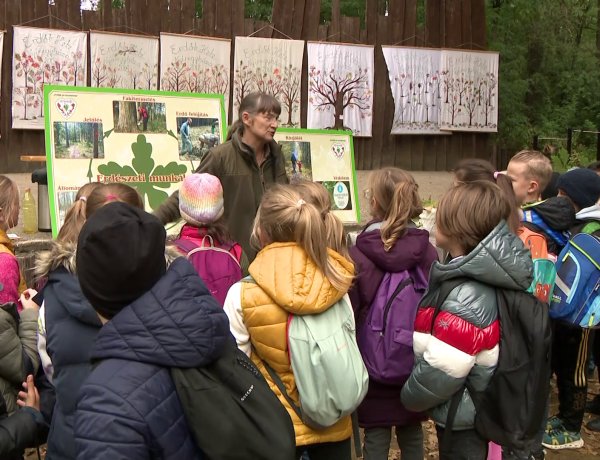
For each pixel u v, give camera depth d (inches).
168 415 55.5
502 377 85.0
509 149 471.8
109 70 273.6
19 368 84.8
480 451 89.7
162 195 160.1
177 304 56.7
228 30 291.1
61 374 69.9
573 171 140.0
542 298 119.4
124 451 52.5
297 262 84.7
